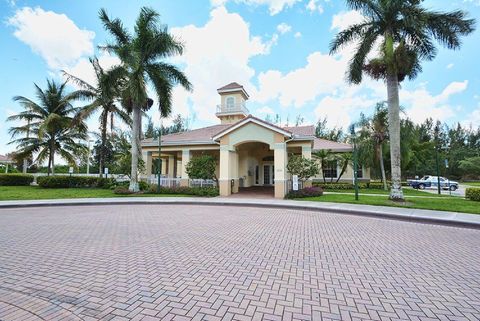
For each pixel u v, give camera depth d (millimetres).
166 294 3535
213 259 5012
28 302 3326
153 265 4664
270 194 18938
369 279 4121
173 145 22125
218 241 6387
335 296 3525
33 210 12125
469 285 3967
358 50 15008
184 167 21594
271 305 3250
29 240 6465
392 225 8820
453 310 3213
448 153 49031
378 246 6090
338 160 26203
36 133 24828
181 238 6672
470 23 13172
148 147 22969
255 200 15219
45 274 4262
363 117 25141
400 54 13547
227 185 18047
